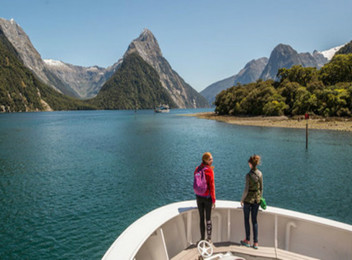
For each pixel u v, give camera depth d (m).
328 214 13.41
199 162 27.31
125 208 14.45
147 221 4.30
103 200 15.80
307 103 80.44
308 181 19.39
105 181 20.12
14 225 12.46
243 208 4.97
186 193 17.08
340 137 45.03
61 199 16.06
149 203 15.22
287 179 19.97
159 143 43.25
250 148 36.00
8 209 14.47
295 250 4.65
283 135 50.50
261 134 53.44
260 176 4.82
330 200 15.38
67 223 12.59
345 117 69.56
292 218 4.68
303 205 14.64
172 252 4.69
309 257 4.40
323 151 32.62
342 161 26.67
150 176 21.52
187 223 5.09
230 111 125.38
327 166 24.42
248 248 4.77
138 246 3.45
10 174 22.72
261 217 5.04
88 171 23.56
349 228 4.18
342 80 95.81
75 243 10.71
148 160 28.58
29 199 16.12
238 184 18.64
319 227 4.45
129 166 25.53
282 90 97.81
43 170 24.17
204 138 49.31
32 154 33.34
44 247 10.45
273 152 32.50
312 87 87.44
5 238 11.21
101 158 30.06
